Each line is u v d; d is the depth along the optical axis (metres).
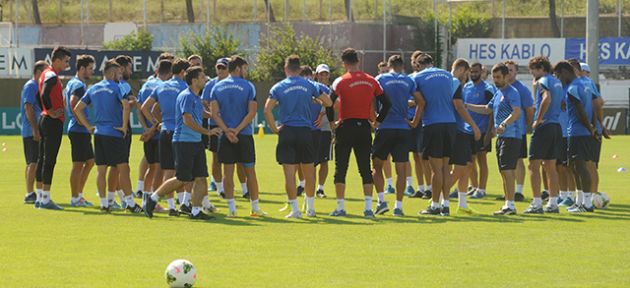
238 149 28.11
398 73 28.50
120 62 31.03
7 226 25.98
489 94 33.84
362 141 28.14
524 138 33.44
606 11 101.69
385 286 17.91
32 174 31.81
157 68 31.48
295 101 27.83
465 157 29.28
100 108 28.94
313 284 18.06
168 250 21.98
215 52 90.88
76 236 24.16
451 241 23.44
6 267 19.81
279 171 45.72
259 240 23.53
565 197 31.88
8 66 84.19
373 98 28.16
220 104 28.02
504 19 96.38
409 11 102.62
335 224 26.61
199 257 21.05
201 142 27.59
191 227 25.88
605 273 19.25
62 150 60.78
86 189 37.12
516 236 24.33
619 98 89.81
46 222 26.83
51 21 103.44
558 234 24.70
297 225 26.41
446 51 97.75
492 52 93.00
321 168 34.59
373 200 33.56
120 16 102.12
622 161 52.78
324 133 34.44
